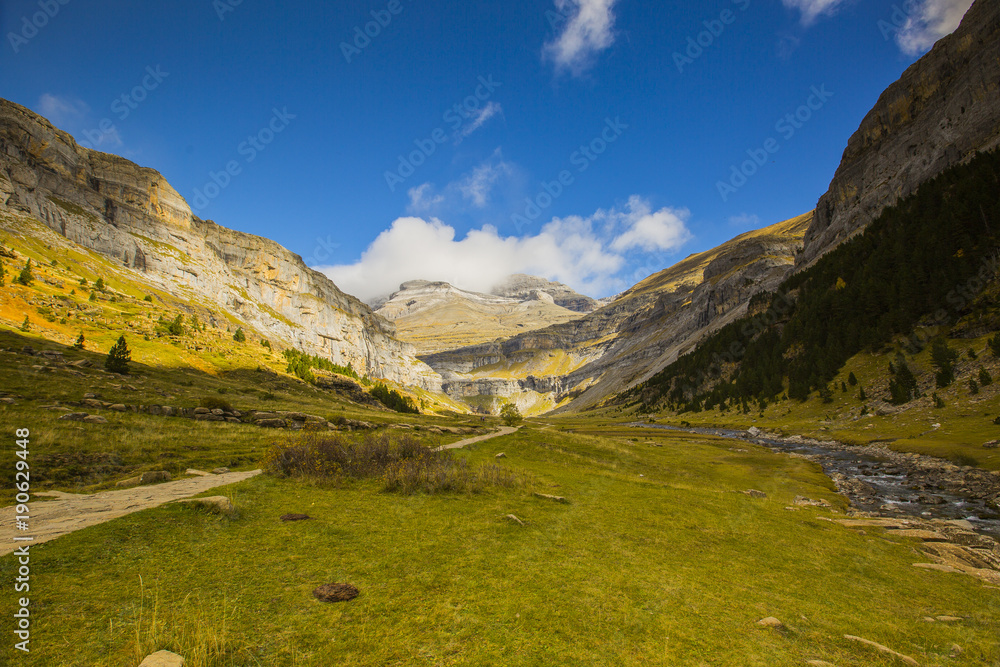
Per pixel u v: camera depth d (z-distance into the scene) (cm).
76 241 18300
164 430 3155
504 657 702
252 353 13112
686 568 1256
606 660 714
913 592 1227
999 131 13175
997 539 2153
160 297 17075
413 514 1614
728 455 5694
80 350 6719
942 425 5550
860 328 10438
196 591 859
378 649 700
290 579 956
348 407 9656
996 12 15400
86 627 689
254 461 2683
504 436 5703
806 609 1026
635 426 13350
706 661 734
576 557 1261
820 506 2884
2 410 2770
